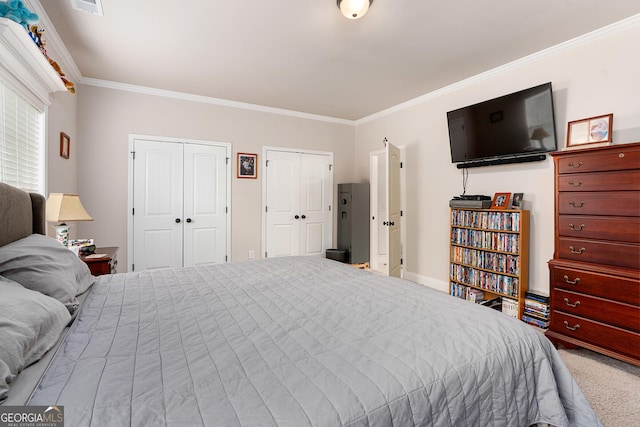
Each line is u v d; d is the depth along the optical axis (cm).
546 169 286
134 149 380
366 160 517
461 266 343
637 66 233
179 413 67
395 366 90
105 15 230
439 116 387
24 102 213
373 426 72
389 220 398
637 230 203
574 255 233
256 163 456
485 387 96
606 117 240
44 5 218
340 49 282
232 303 142
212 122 424
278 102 438
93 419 64
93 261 236
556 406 109
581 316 225
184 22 240
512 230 292
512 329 118
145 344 100
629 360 201
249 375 83
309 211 502
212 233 428
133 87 376
